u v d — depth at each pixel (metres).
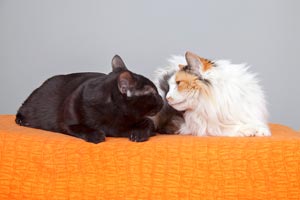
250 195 1.92
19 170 2.04
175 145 1.99
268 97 3.39
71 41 3.47
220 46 3.38
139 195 1.95
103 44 3.46
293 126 3.41
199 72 2.23
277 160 1.92
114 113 2.16
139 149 1.99
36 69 3.52
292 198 1.91
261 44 3.35
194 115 2.29
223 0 3.33
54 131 2.39
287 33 3.32
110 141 2.07
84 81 2.47
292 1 3.29
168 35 3.41
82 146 2.02
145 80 2.18
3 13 3.48
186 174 1.95
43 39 3.49
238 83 2.31
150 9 3.40
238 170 1.93
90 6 3.43
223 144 1.97
